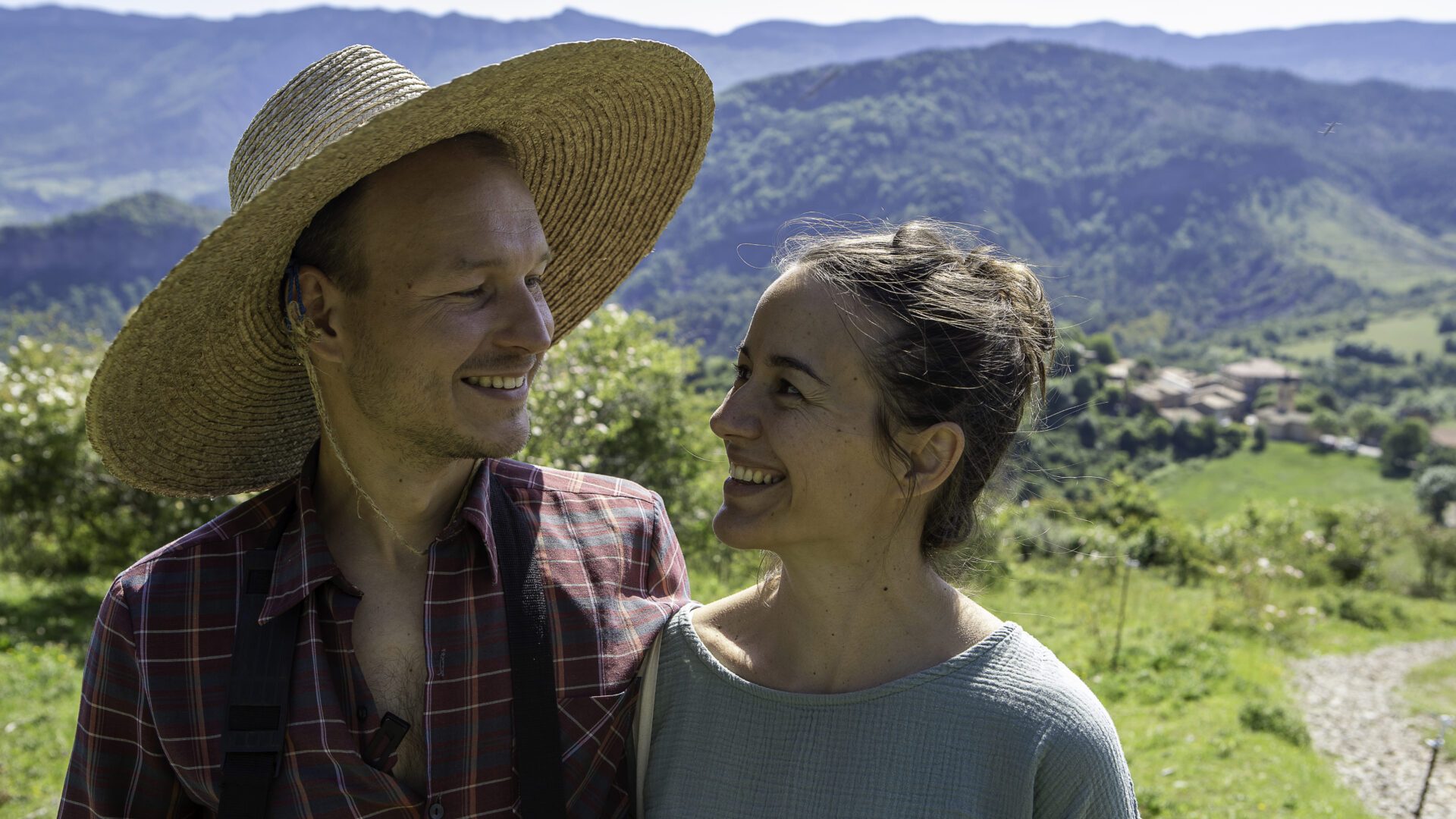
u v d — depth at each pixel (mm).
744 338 1520
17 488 10969
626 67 1588
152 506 11328
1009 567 13891
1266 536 22469
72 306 138625
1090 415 96625
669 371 9961
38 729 6418
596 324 9906
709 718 1555
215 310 1507
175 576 1519
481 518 1587
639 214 1909
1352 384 147000
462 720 1521
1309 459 95375
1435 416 126062
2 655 8047
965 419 1454
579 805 1575
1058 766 1345
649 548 1801
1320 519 25391
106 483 11258
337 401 1532
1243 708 9273
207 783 1459
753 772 1491
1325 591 20141
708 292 179375
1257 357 165750
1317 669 12883
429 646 1525
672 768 1569
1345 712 10602
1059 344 1645
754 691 1519
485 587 1582
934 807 1371
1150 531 20672
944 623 1501
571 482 1796
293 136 1475
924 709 1417
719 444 11484
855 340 1413
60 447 10961
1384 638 16109
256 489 1874
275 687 1454
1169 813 6969
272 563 1531
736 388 1517
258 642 1474
